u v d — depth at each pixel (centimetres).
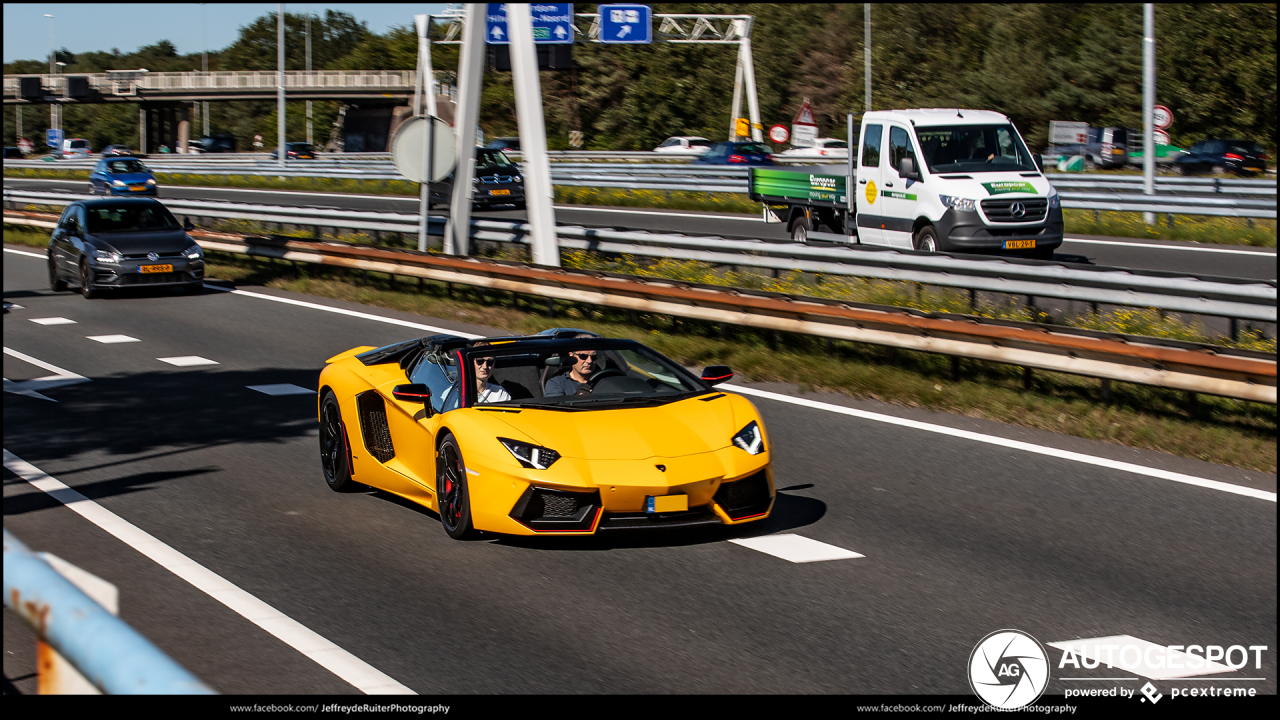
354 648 494
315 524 707
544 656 484
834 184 1945
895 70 7175
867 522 690
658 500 612
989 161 1723
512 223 1873
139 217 2023
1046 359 973
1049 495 741
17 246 2939
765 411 1016
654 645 496
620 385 708
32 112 14938
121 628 206
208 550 649
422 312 1689
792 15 7788
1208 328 1299
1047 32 6769
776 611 539
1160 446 855
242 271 2269
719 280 1630
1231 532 658
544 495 620
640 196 3225
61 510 742
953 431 923
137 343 1506
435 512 734
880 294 1442
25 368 1339
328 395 817
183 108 9050
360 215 2256
